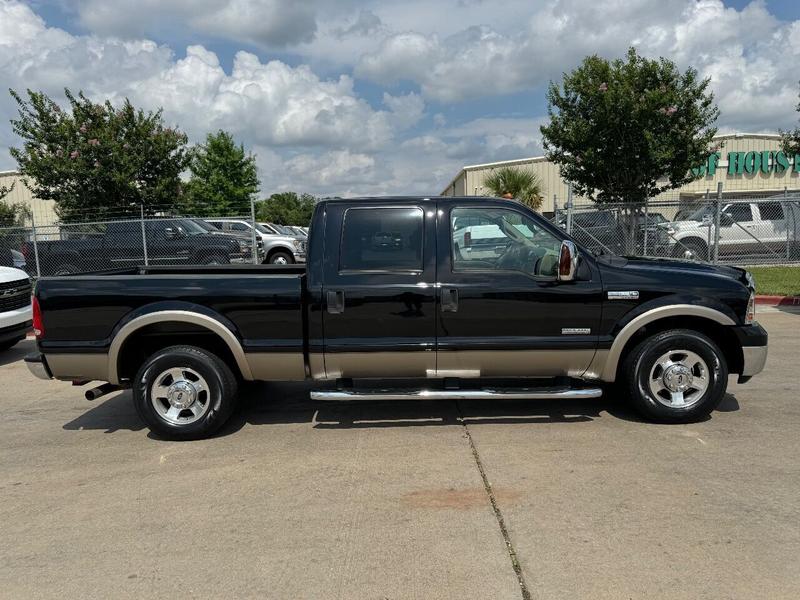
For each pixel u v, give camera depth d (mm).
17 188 34312
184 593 2834
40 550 3260
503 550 3121
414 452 4500
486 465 4215
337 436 4902
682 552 3049
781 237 15516
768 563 2938
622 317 4750
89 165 18734
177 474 4238
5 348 8898
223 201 29891
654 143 13492
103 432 5227
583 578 2854
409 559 3066
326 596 2781
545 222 4828
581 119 14500
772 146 31547
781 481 3840
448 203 4832
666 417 4887
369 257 4781
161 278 4785
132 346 5023
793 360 7047
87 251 14570
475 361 4820
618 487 3805
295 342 4758
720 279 4801
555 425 5004
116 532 3432
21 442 5020
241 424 5266
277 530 3402
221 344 5020
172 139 19891
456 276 4727
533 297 4715
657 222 14734
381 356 4789
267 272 6043
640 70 13875
